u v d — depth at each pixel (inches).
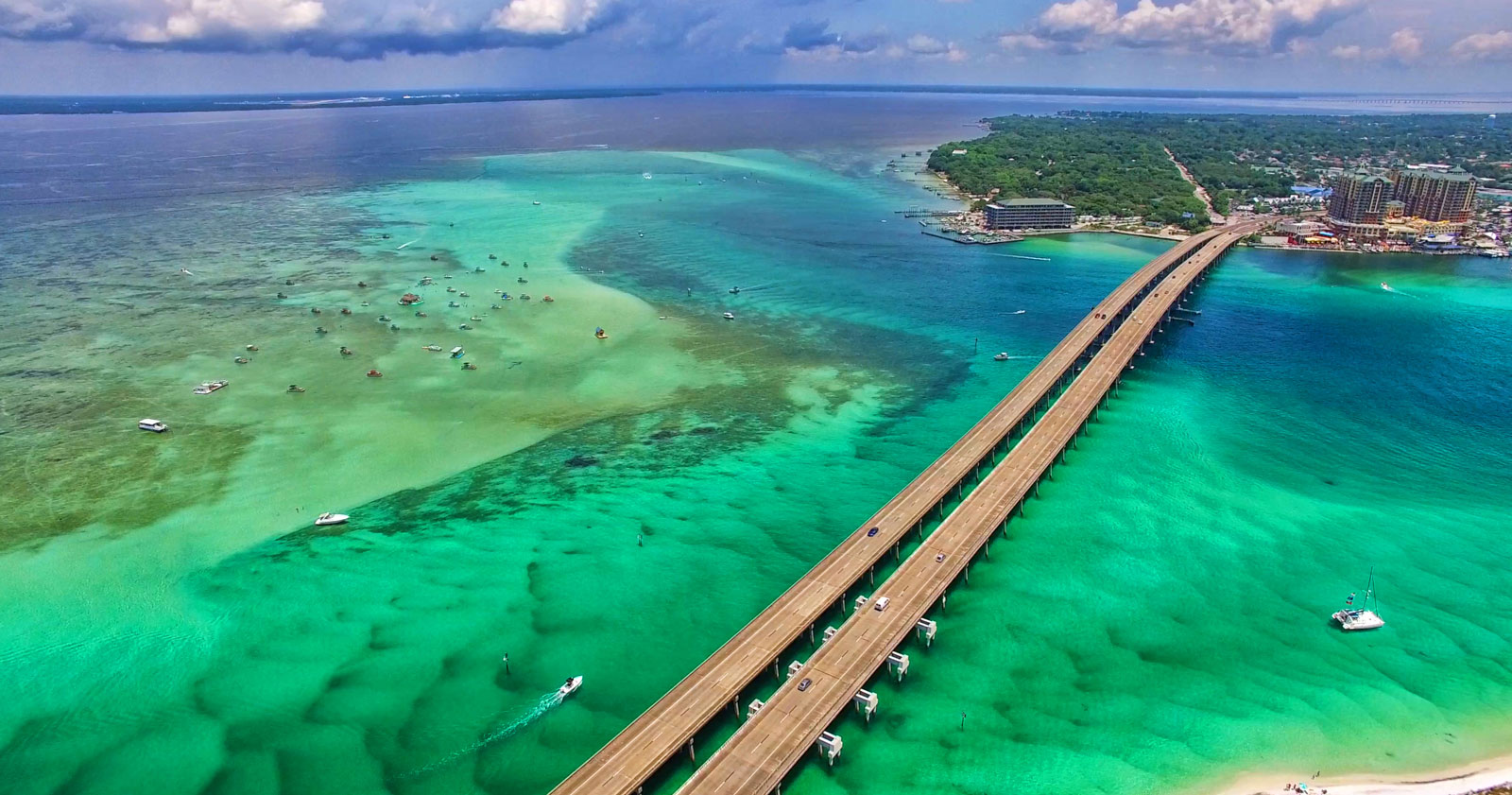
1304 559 5226.4
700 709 3951.8
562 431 7027.6
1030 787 3646.7
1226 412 7372.1
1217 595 4913.9
